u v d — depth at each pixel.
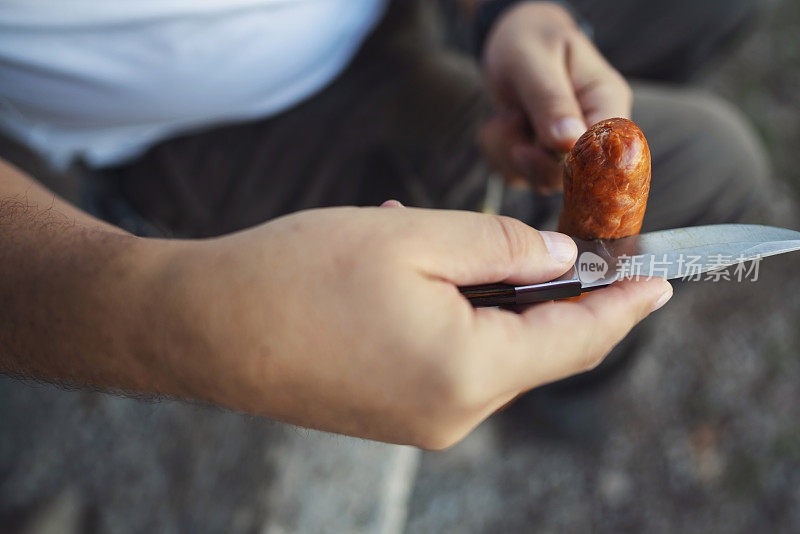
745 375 0.74
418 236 0.31
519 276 0.33
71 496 0.62
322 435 0.58
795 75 0.88
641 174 0.33
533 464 0.73
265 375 0.31
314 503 0.56
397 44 0.54
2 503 0.61
